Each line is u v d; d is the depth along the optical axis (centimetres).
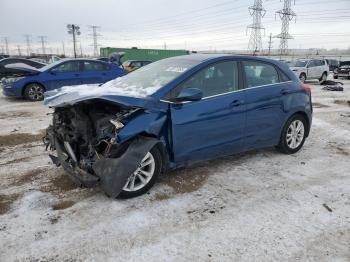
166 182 410
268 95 471
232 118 429
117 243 290
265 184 414
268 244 292
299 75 2070
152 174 377
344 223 329
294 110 509
